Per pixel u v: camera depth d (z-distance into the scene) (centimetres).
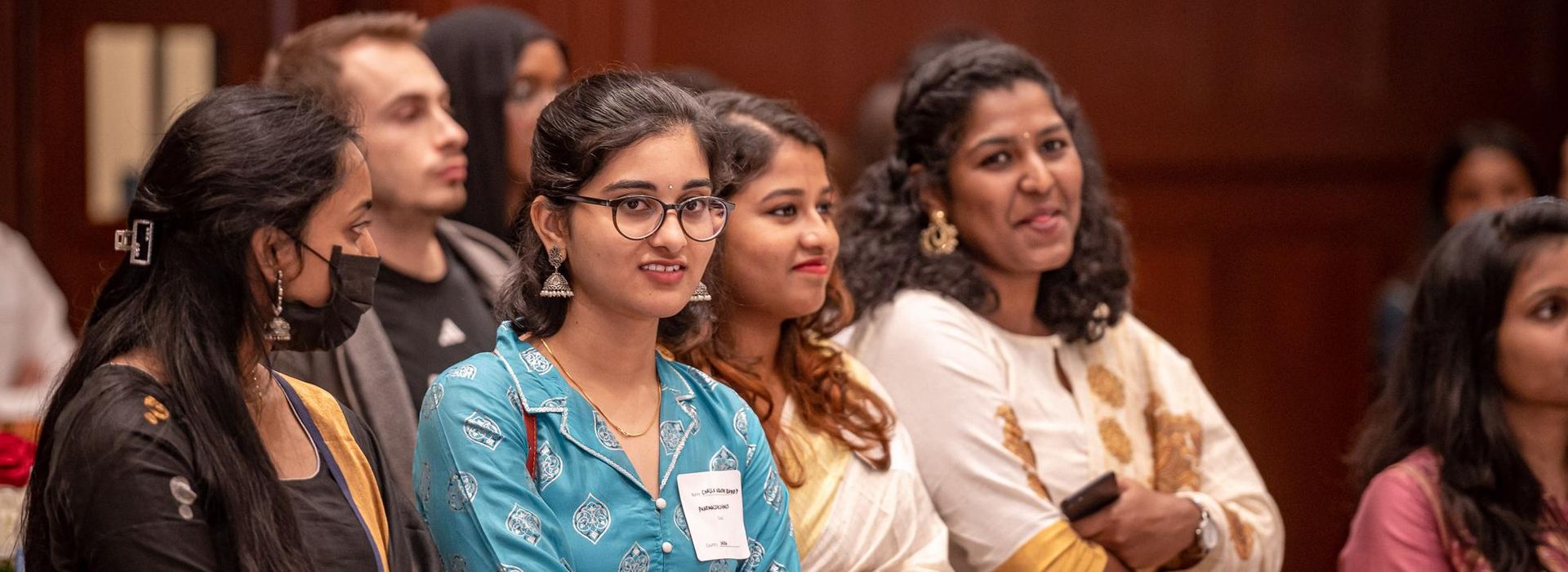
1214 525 277
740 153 250
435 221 294
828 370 259
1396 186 571
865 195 304
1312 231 568
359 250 191
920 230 297
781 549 212
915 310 284
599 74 210
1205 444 300
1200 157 556
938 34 529
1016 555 263
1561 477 277
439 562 196
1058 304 298
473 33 362
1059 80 546
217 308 180
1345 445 570
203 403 176
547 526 193
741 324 256
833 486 246
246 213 178
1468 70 570
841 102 534
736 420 214
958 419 272
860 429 254
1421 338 285
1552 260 269
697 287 218
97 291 185
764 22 525
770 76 528
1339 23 562
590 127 201
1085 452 287
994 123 289
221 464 175
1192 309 561
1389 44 565
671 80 248
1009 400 279
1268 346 567
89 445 170
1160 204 557
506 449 195
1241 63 557
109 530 168
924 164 297
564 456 199
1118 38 549
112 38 492
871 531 246
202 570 171
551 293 205
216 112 183
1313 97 562
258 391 190
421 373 279
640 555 198
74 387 180
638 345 207
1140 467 293
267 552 176
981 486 268
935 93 294
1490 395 275
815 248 253
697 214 204
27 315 466
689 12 517
